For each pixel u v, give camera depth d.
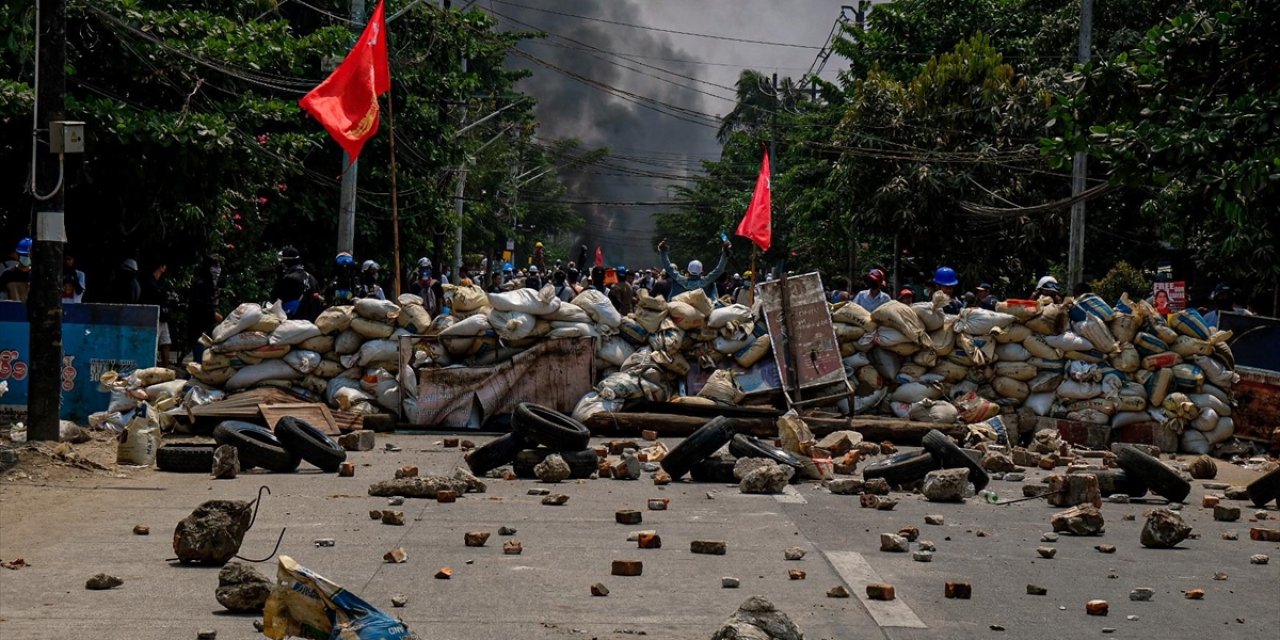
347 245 21.50
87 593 6.50
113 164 18.34
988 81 30.36
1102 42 31.20
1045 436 14.02
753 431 14.26
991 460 12.10
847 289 21.33
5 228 19.48
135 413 11.43
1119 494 10.76
